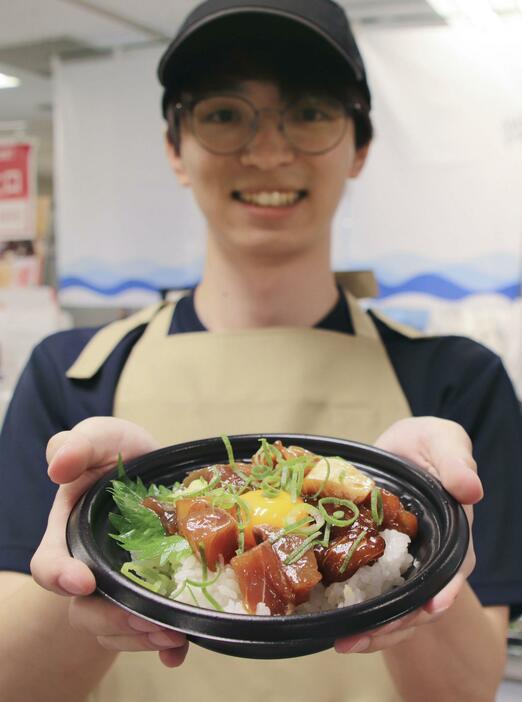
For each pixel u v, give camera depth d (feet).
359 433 1.58
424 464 1.08
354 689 1.41
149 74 3.36
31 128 4.03
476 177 2.94
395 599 0.74
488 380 1.67
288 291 1.70
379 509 0.95
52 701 1.17
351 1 2.88
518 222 2.91
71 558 0.83
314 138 1.51
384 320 1.83
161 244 3.48
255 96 1.51
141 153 3.44
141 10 2.91
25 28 3.11
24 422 1.65
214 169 1.53
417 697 1.29
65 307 3.80
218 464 1.11
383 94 2.99
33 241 3.69
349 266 3.14
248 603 0.82
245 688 1.42
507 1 2.59
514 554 1.48
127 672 1.45
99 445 1.06
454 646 1.24
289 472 1.00
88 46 3.35
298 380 1.61
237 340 1.67
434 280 3.05
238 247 1.60
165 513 0.97
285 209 1.56
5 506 1.51
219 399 1.61
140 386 1.65
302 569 0.84
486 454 1.59
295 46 1.47
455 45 2.87
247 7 1.42
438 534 0.89
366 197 3.07
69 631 1.13
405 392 1.64
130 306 3.57
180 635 0.80
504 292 2.96
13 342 3.62
